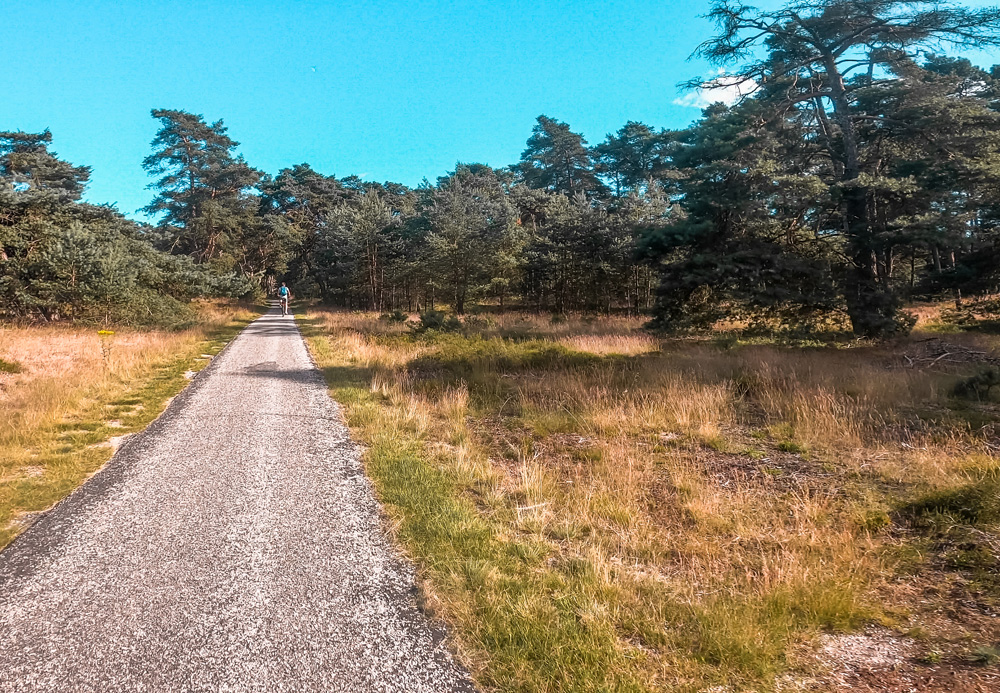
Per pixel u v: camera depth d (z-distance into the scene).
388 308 39.00
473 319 23.58
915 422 7.26
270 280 62.56
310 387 9.61
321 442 6.34
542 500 4.75
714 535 4.14
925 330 18.89
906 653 2.79
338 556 3.74
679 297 18.03
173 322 19.34
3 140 36.19
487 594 3.24
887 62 17.67
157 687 2.50
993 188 15.22
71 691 2.46
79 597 3.20
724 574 3.56
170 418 7.33
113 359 11.05
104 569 3.51
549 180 55.34
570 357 13.34
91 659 2.68
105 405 7.96
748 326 18.11
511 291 36.16
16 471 5.25
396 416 7.45
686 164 18.03
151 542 3.88
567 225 30.53
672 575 3.58
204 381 10.07
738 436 6.99
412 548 3.83
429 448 6.32
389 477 5.18
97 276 18.06
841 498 4.87
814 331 16.95
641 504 4.78
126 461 5.59
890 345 14.84
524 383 10.42
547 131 54.28
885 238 15.36
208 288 27.73
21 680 2.52
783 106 17.61
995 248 17.80
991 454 5.80
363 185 66.44
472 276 31.97
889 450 6.14
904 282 23.42
